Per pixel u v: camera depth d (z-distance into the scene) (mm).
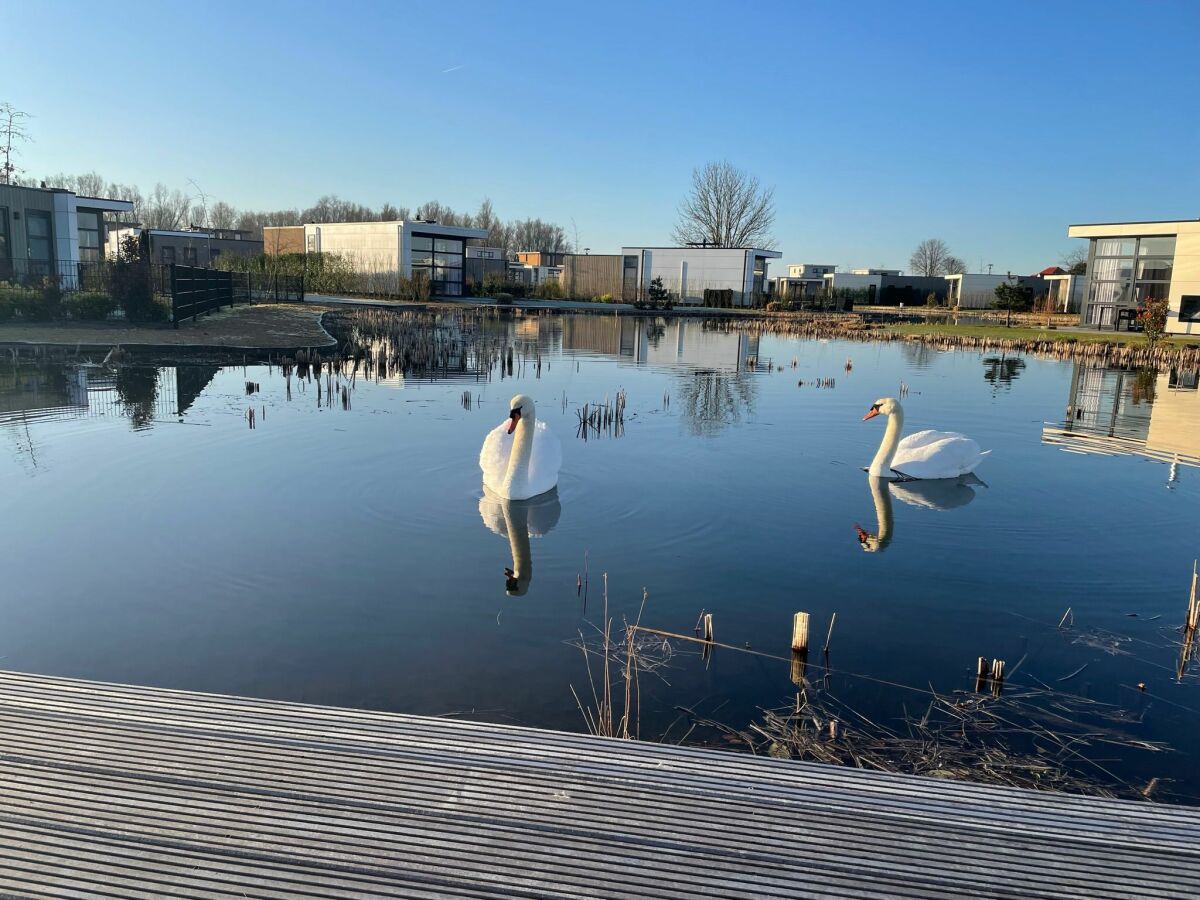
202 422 11203
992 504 8297
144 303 24391
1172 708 4469
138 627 5145
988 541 7137
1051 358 24875
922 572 6383
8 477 8359
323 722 3459
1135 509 8188
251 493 7977
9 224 29141
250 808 2900
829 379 18312
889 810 3029
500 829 2838
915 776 3260
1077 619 5594
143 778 3051
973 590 6059
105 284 25531
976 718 4340
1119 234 34469
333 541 6738
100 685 3721
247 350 20172
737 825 2912
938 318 51750
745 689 4598
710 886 2613
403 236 49500
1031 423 13219
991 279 72875
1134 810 3094
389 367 18109
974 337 32156
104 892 2496
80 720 3430
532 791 3051
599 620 5406
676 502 8125
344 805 2934
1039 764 3936
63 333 21141
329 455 9484
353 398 13617
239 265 50094
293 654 4840
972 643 5219
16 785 2996
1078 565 6598
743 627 5383
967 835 2914
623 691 4512
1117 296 35406
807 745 4047
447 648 4957
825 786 3154
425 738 3369
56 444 9773
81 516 7207
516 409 7668
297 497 7879
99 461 9016
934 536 7238
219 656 4793
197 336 22125
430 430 11008
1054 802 3121
